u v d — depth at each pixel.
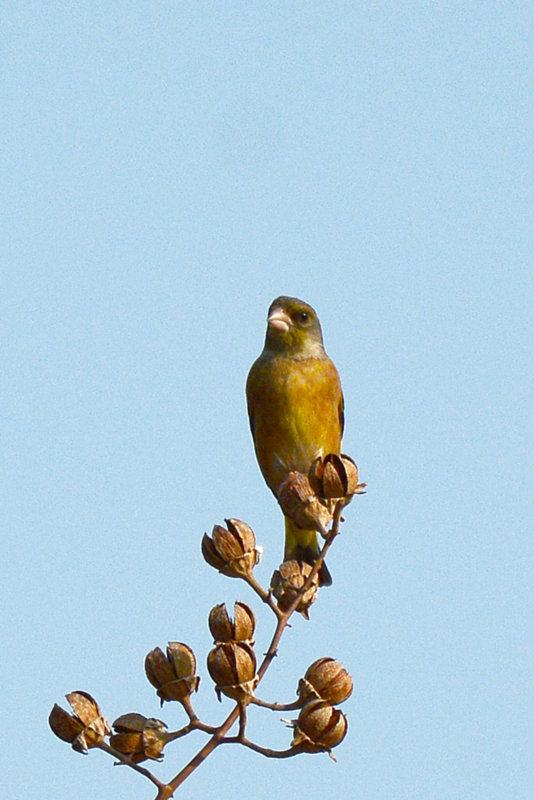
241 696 6.78
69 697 6.96
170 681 7.02
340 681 6.97
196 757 6.71
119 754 6.90
